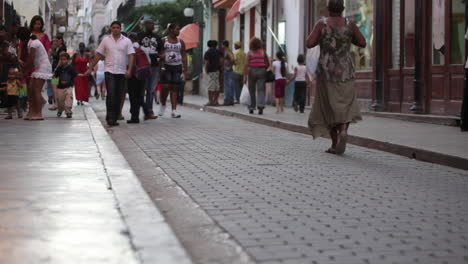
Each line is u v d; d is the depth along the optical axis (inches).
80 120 746.8
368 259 211.8
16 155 416.8
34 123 690.2
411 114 826.8
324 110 503.5
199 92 1851.6
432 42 815.1
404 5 876.0
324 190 342.0
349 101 494.6
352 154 509.0
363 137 580.4
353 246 227.8
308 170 414.3
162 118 901.8
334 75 493.4
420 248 227.6
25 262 183.8
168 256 193.5
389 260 211.5
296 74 1001.5
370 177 391.5
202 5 1866.4
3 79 769.6
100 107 1187.3
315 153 510.3
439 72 798.5
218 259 208.5
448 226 263.7
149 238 213.5
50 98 1196.5
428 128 690.2
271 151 520.1
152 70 857.5
